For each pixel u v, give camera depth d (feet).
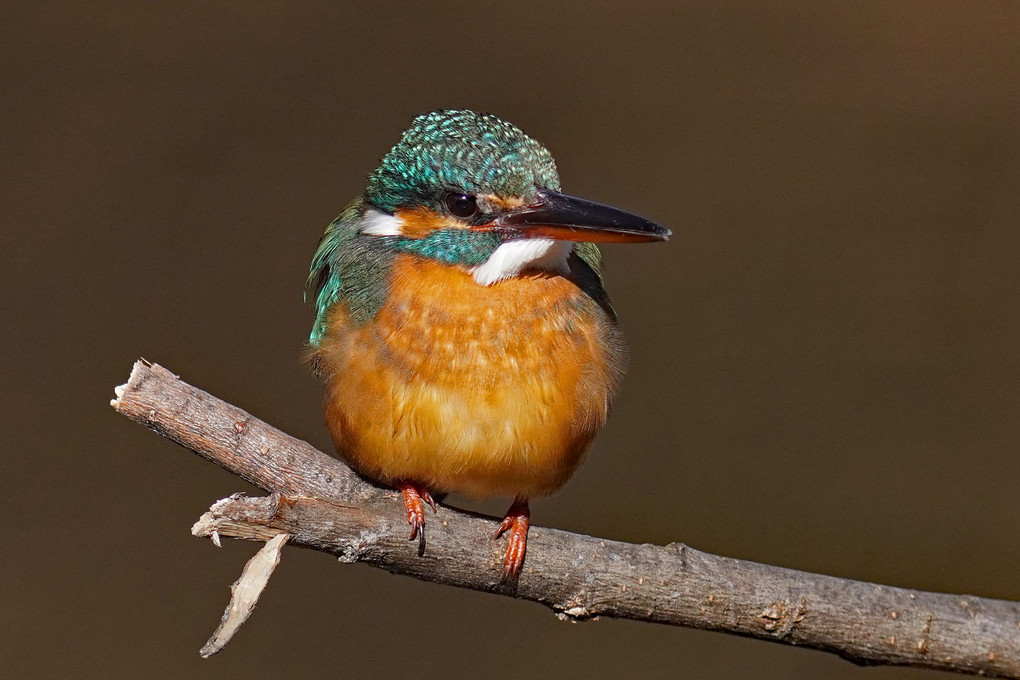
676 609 12.45
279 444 12.44
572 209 12.51
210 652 12.35
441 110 12.57
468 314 12.49
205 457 12.43
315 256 12.66
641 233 12.51
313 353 12.55
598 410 12.51
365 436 12.48
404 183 12.54
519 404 12.48
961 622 12.44
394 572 12.46
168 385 12.42
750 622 12.44
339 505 12.42
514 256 12.51
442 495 12.55
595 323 12.52
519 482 12.50
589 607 12.46
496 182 12.51
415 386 12.48
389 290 12.50
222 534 12.37
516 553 12.46
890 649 12.44
